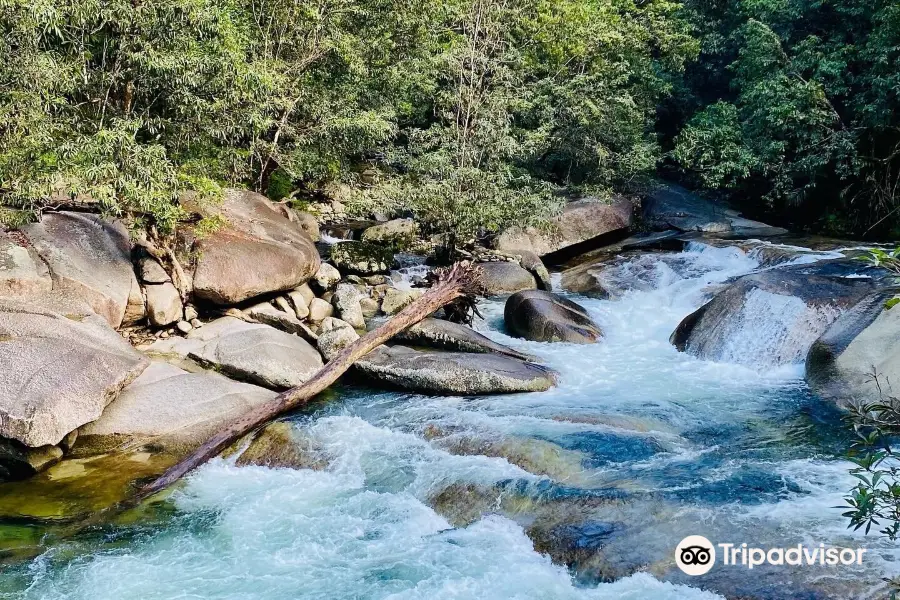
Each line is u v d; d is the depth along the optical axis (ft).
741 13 71.46
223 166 44.42
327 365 32.55
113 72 34.83
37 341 27.55
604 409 29.53
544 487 22.57
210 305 38.14
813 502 20.81
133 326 35.55
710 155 62.39
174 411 28.78
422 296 38.60
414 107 68.23
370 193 55.11
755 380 33.01
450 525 22.56
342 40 50.98
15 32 30.40
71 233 35.14
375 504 24.06
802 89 54.60
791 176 58.34
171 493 25.08
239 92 37.73
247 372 32.37
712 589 17.26
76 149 31.81
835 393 29.37
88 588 19.92
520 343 39.96
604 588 18.33
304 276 41.47
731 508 20.58
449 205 50.60
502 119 54.39
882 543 18.20
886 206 55.77
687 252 55.31
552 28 64.59
